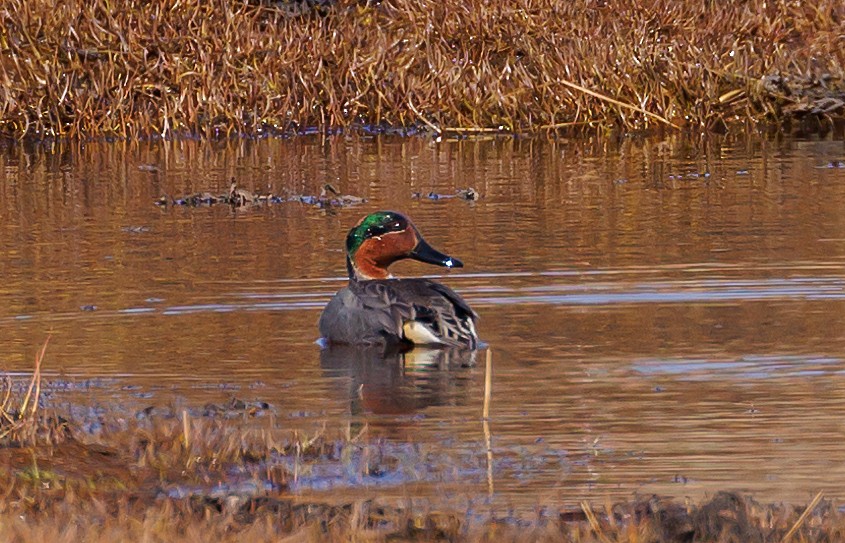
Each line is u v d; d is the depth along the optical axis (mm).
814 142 24922
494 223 17797
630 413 9875
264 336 12508
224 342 12258
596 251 15750
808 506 7645
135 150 25672
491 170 22656
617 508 7836
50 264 15727
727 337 11930
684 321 12555
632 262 15070
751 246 15734
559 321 12695
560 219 17969
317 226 18016
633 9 29641
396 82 28000
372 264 13367
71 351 12000
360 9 30625
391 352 11875
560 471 8664
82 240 17234
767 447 9023
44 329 12766
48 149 25859
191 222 18484
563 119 27375
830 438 9180
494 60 29016
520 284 14195
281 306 13641
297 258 15852
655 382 10648
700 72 27406
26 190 21297
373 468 8836
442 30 29375
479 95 27547
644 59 27703
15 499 8336
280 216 18891
